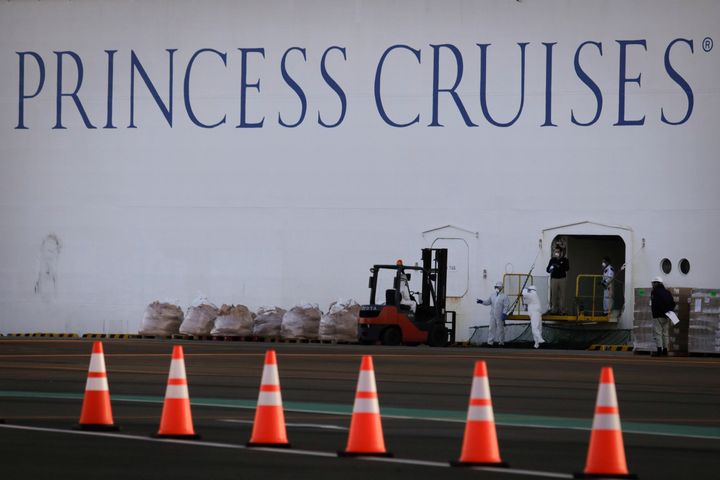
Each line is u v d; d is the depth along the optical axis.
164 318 152.38
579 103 146.12
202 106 156.00
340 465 37.19
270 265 152.88
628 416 55.84
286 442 41.38
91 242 158.12
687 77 143.88
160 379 72.44
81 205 158.62
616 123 145.25
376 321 132.38
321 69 153.00
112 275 157.50
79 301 158.12
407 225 149.75
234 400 59.75
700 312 122.19
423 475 35.34
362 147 151.38
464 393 66.19
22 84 160.50
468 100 148.88
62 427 46.25
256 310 152.88
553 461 39.31
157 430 45.59
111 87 158.62
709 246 142.88
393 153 150.50
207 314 150.75
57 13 160.00
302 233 152.38
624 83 145.38
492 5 148.62
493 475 35.50
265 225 153.38
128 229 157.38
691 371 89.62
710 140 143.38
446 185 149.00
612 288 144.12
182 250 155.62
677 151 143.88
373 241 150.50
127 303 157.00
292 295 152.25
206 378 74.19
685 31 144.12
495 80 148.50
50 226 159.38
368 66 151.88
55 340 136.50
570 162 146.12
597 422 35.03
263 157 153.88
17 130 160.50
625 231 144.62
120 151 158.00
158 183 156.75
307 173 152.62
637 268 144.38
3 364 85.62
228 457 38.56
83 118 159.12
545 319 144.25
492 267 147.62
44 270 159.25
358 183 151.12
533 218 146.75
